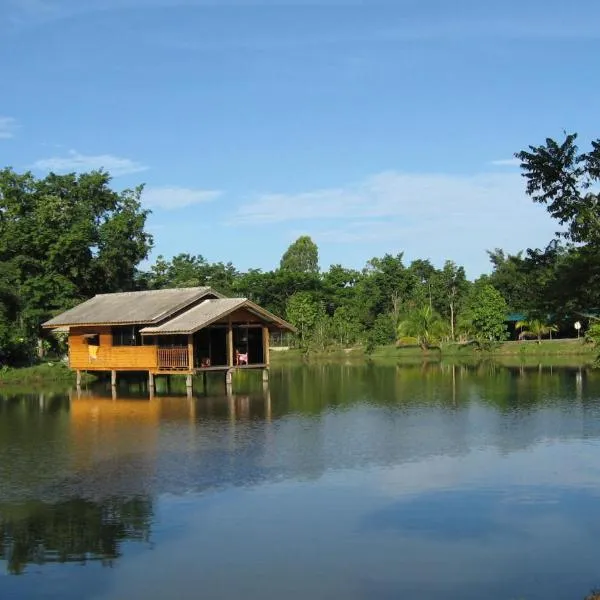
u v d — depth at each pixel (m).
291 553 13.54
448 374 51.44
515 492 17.27
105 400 37.09
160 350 39.91
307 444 23.38
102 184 64.69
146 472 19.83
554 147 11.27
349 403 34.22
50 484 18.73
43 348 58.00
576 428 25.88
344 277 106.94
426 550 13.56
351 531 14.64
